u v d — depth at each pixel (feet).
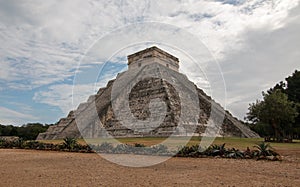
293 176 30.42
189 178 29.30
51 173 32.96
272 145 91.40
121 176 30.76
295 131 161.17
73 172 33.76
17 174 32.24
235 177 29.71
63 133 140.36
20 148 79.00
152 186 25.25
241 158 49.32
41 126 197.98
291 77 182.50
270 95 127.75
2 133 181.68
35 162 44.50
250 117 139.95
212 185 25.52
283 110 122.93
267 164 41.14
